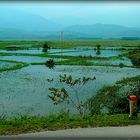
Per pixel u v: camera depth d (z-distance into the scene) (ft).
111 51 403.95
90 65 221.05
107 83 124.06
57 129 36.63
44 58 281.54
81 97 92.27
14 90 111.75
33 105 85.97
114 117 42.04
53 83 125.59
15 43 614.75
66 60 253.24
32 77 148.97
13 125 38.17
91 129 36.73
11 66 198.29
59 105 78.18
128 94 59.36
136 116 41.22
